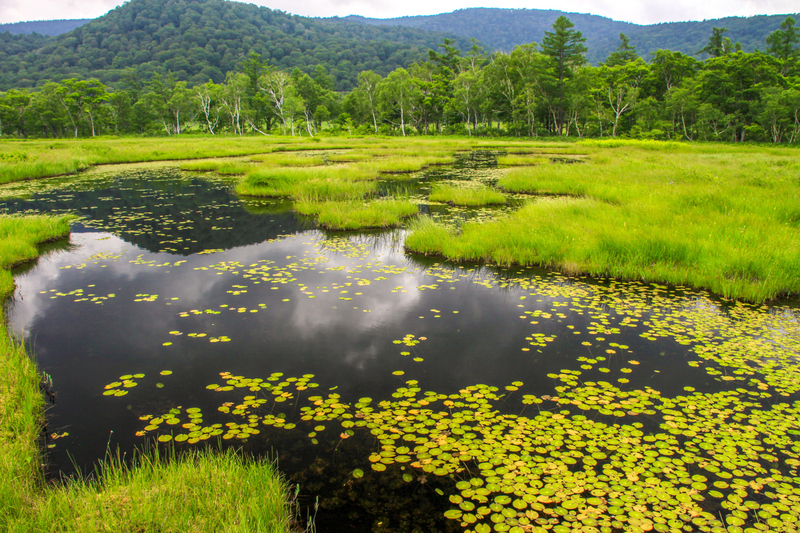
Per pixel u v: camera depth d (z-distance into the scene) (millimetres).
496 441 3438
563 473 3066
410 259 8523
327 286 7078
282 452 3375
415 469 3158
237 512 2561
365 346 5102
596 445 3365
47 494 2812
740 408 3826
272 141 52781
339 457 3314
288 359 4812
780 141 49469
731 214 9422
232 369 4605
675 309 6051
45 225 10172
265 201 14586
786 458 3199
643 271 7227
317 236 10297
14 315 5961
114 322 5746
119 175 21219
